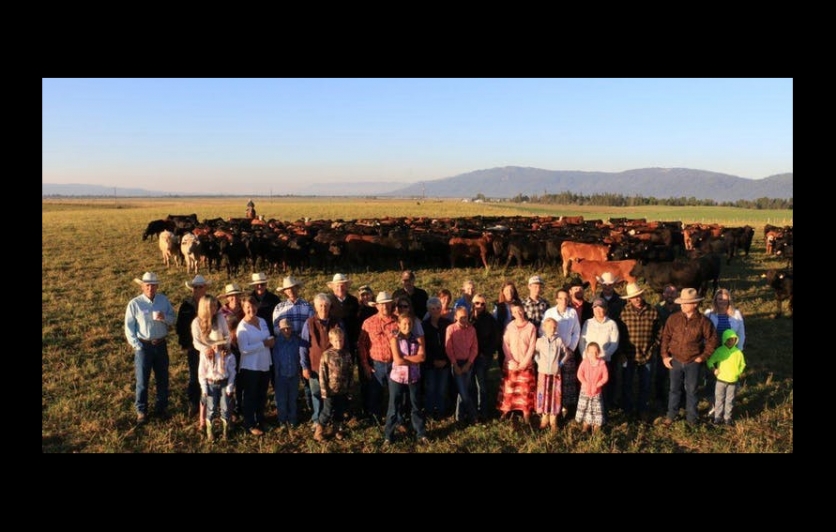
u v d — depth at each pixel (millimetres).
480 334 8336
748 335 12883
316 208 76438
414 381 7590
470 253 21938
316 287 18172
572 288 8867
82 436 7770
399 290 8062
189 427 8094
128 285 18422
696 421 8156
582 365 7914
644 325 8219
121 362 10820
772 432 7898
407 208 78812
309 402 8688
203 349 7590
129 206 100000
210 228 29156
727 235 25562
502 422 8344
